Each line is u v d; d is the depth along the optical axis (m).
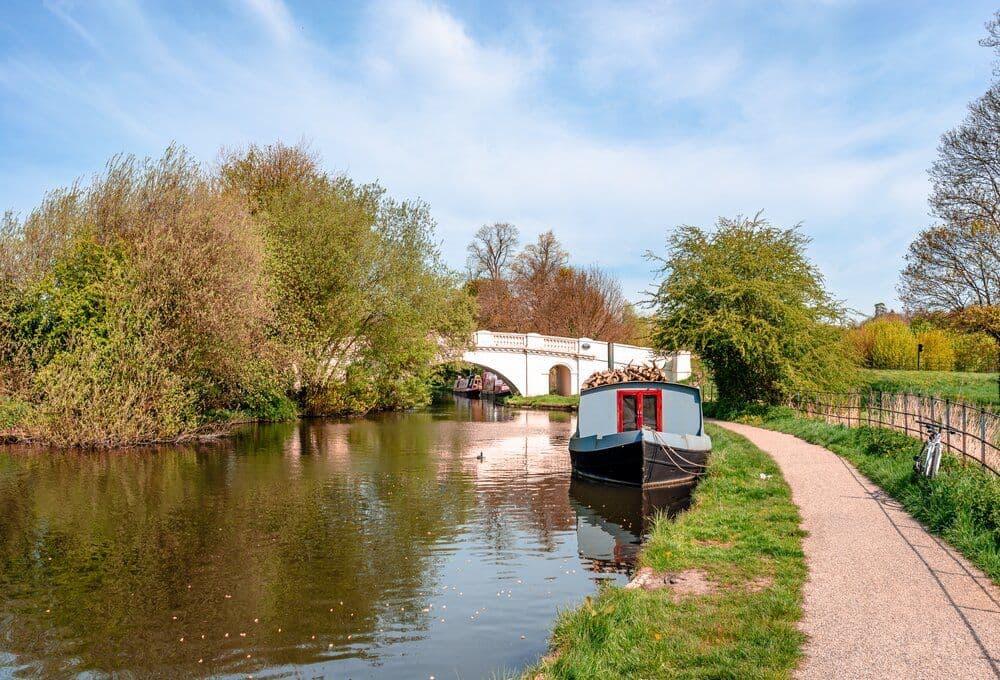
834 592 7.18
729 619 6.61
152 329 23.06
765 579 7.88
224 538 12.34
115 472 18.66
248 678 7.11
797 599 7.04
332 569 10.60
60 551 11.55
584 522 13.72
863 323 54.53
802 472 14.53
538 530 13.05
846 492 12.21
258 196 36.50
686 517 11.47
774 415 27.23
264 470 19.34
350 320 34.34
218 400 28.59
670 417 19.52
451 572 10.43
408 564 10.84
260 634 8.19
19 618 8.74
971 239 29.86
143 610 8.98
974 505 9.42
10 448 22.19
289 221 32.72
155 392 23.16
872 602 6.82
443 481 18.00
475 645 7.77
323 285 32.97
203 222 24.78
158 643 7.97
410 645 7.80
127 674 7.23
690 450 17.80
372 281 35.50
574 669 5.73
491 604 9.04
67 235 25.02
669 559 8.86
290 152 41.62
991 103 28.42
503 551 11.59
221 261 24.48
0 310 23.44
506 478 18.55
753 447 19.03
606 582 9.87
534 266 70.31
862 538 9.17
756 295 28.34
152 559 11.10
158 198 25.59
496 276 74.50
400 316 35.84
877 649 5.72
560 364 53.56
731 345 28.45
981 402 30.41
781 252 29.25
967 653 5.58
